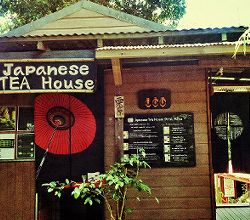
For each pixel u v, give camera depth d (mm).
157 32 6402
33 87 5602
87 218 6535
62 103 6746
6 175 6734
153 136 6613
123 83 6750
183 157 6547
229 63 6074
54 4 16703
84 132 6699
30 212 6633
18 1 16766
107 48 5359
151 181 6531
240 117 10555
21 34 8164
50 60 5594
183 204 6465
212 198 6438
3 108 6891
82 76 5586
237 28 6352
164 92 6676
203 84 6680
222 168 10648
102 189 5363
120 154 6121
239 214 9047
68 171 6633
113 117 6730
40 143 6688
